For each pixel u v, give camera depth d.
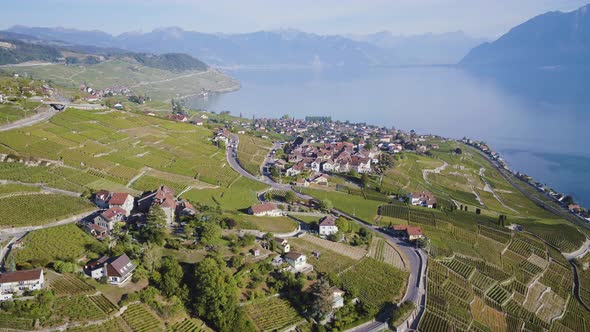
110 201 174.50
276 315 132.50
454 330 143.12
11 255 132.75
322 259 166.88
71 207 172.50
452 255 199.75
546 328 168.88
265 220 193.50
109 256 136.38
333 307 139.38
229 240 161.88
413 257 187.38
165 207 170.25
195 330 120.75
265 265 147.25
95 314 114.00
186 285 130.00
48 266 130.12
